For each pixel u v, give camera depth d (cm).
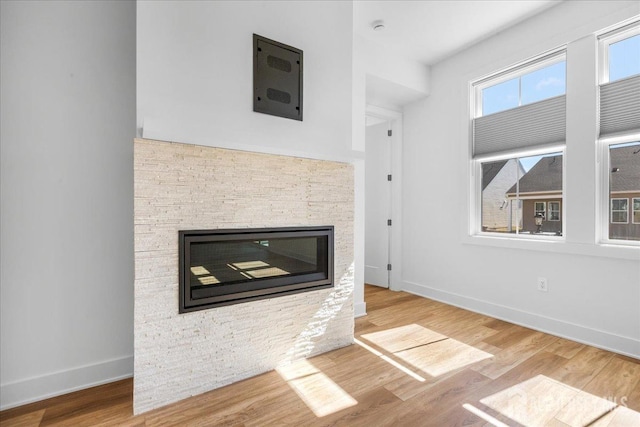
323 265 229
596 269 236
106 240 188
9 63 164
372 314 312
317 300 224
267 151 200
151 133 159
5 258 163
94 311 185
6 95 163
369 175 443
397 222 405
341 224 238
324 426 149
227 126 188
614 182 232
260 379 192
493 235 314
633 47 224
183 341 172
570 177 248
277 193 205
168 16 171
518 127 289
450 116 346
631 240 223
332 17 235
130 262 195
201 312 178
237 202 189
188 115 175
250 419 154
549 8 262
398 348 234
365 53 313
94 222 185
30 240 169
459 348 233
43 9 172
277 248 208
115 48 191
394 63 336
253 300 196
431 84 369
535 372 197
